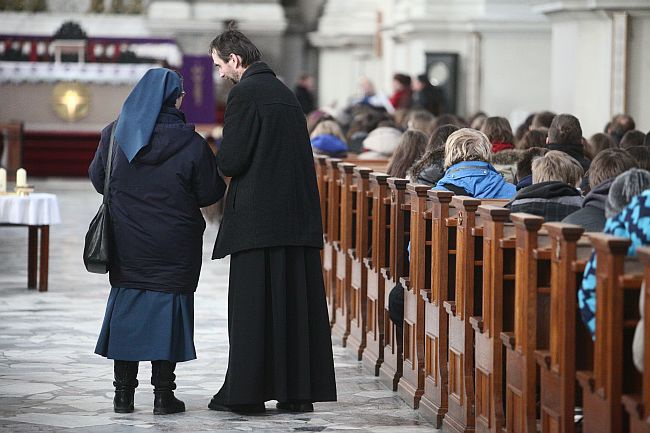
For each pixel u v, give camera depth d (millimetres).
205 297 24656
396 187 16688
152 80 14531
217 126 48750
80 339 19750
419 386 15477
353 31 59750
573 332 11070
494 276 12781
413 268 15766
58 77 50469
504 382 13219
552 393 11484
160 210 14242
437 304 14734
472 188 16203
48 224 24422
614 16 31672
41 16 56719
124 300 14414
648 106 32000
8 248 31391
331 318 21469
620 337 10086
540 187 13938
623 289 10242
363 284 18781
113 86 50969
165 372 14734
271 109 14500
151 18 56750
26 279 26312
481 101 44531
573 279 11047
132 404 14938
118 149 14305
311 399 14742
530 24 43812
